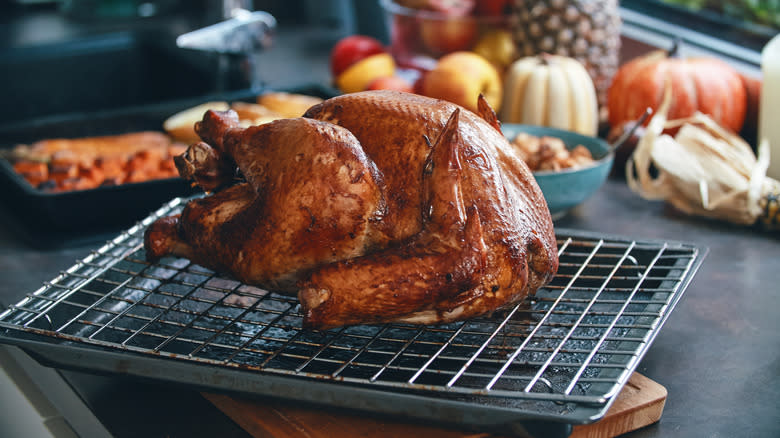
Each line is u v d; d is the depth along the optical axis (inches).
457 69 71.8
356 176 54.9
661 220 66.7
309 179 54.9
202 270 61.3
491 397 54.4
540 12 72.6
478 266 54.4
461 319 55.7
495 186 55.2
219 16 83.4
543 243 56.0
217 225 56.6
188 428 55.1
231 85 79.3
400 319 55.5
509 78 72.1
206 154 57.7
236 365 53.7
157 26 87.0
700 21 78.0
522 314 58.3
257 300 59.6
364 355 56.6
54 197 64.1
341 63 80.5
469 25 76.5
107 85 85.4
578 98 71.1
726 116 71.3
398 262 54.5
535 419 47.4
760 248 64.1
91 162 69.2
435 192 54.6
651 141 67.0
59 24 89.6
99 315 58.3
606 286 59.6
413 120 55.9
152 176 68.2
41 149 70.7
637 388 54.9
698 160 66.2
